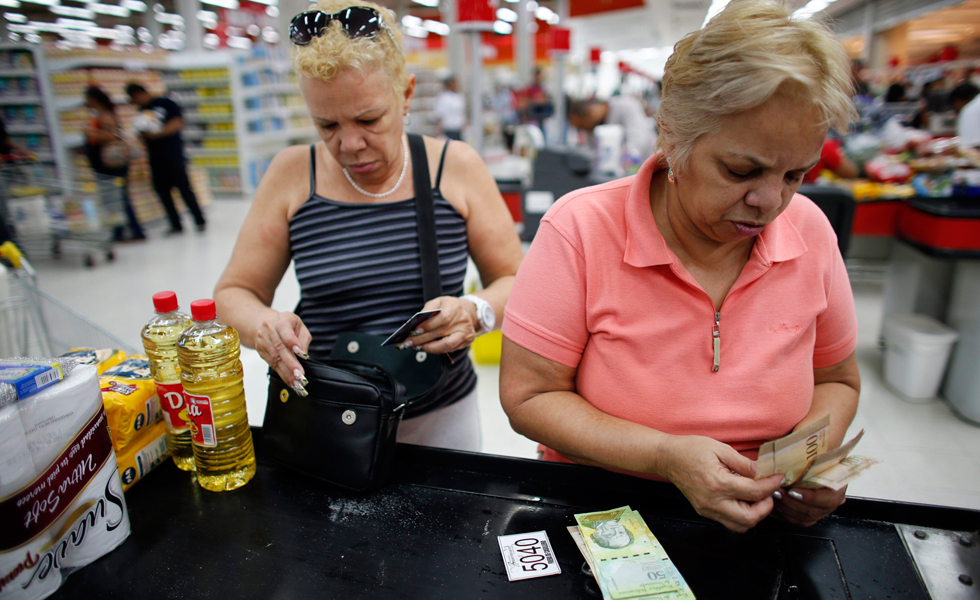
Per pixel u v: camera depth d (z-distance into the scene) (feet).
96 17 57.21
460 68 59.52
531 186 13.61
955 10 36.37
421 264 4.22
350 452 3.24
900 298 10.64
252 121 31.96
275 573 2.74
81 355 3.76
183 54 30.42
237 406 3.36
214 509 3.21
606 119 19.69
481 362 9.89
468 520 3.08
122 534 2.95
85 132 21.12
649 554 2.74
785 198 2.44
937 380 9.30
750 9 2.31
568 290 3.08
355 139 3.69
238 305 4.09
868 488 7.27
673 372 3.01
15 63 24.50
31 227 17.84
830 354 3.38
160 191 22.47
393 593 2.62
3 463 2.37
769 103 2.21
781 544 2.89
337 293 4.26
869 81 31.04
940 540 2.90
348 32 3.49
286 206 4.36
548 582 2.66
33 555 2.53
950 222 8.22
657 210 3.05
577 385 3.32
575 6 51.47
